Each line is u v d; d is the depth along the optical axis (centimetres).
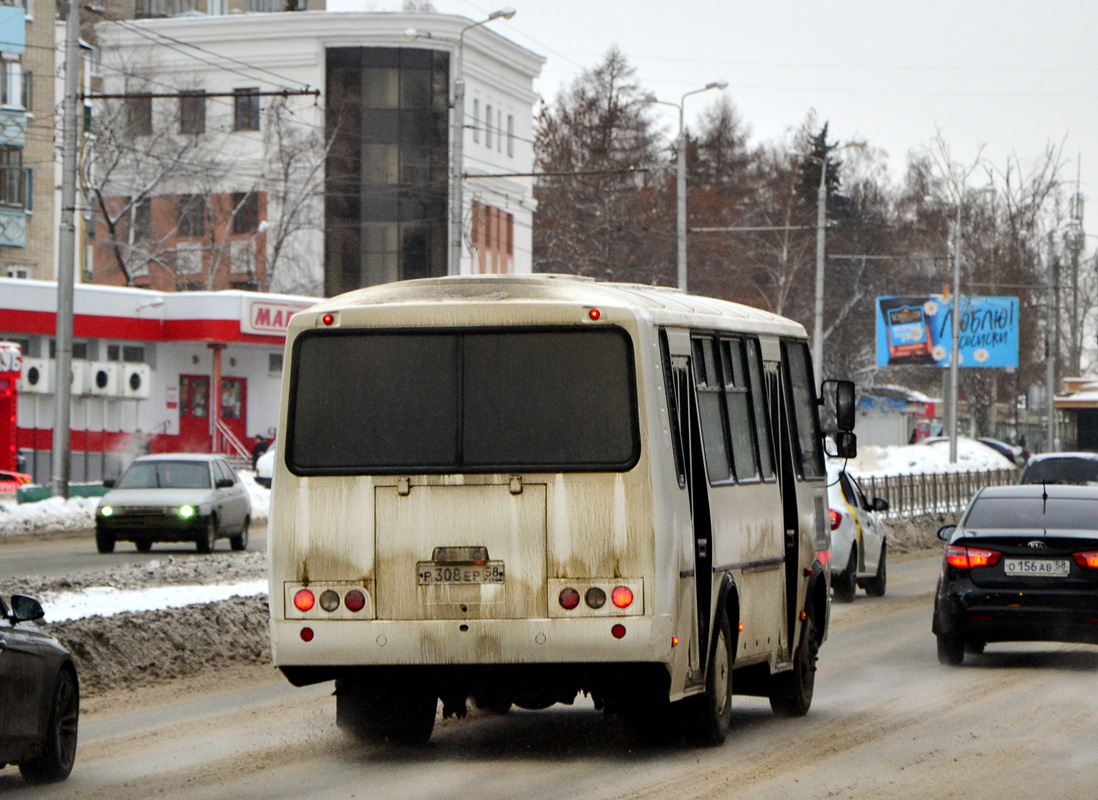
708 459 2688
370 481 2489
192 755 2608
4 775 2423
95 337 12975
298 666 2492
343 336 2533
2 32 13725
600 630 2422
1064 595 3809
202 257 17588
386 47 18225
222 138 18100
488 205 19200
